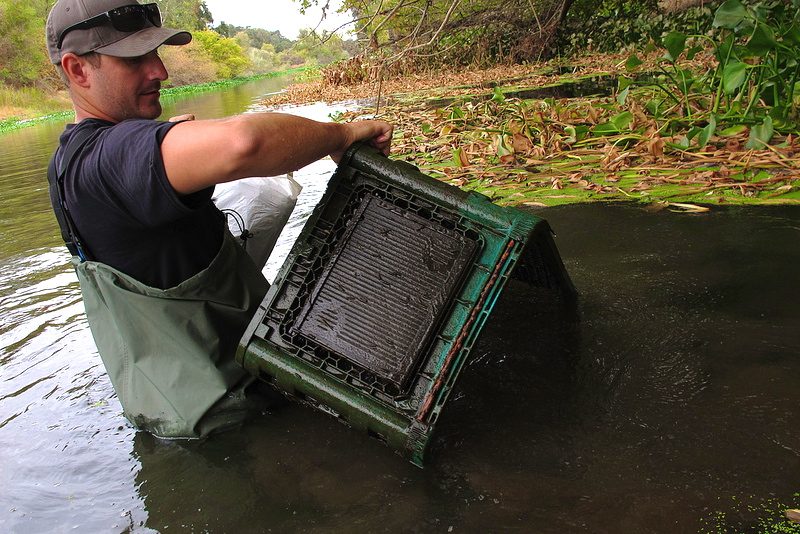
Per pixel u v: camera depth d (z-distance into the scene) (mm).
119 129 1579
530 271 2404
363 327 1711
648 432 1640
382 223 1799
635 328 2127
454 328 1668
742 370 1832
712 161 3865
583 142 4770
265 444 1793
